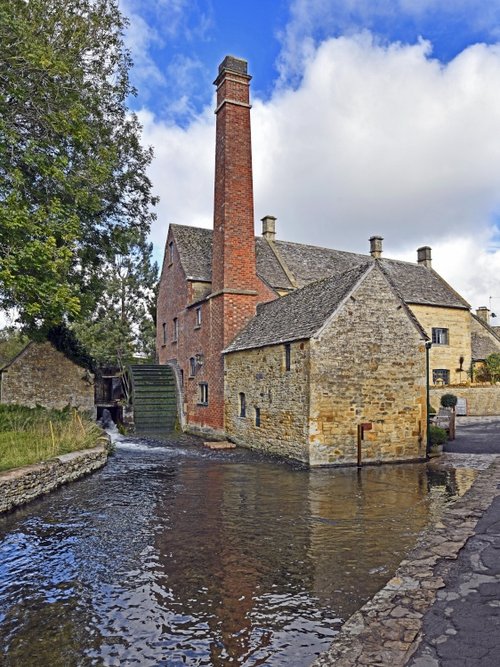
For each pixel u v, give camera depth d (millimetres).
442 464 13891
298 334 14266
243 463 14375
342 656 3801
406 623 4262
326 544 7164
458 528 6863
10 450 11742
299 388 13977
